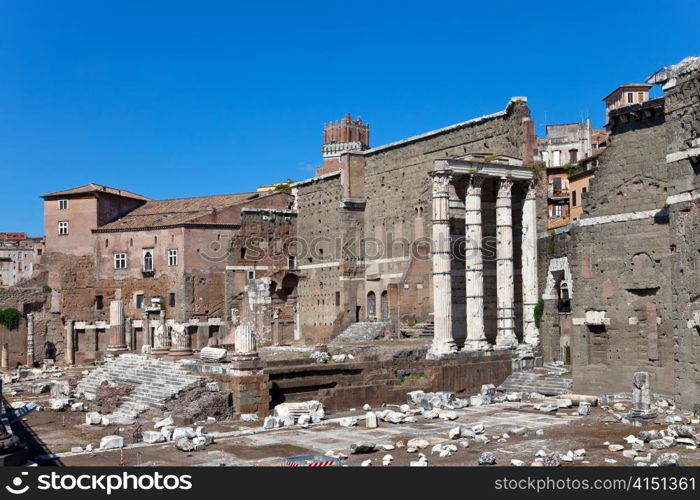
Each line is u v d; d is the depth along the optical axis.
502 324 61.94
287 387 48.97
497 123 67.75
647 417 36.72
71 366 92.94
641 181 45.88
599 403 44.03
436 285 59.47
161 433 36.50
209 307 93.31
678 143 39.94
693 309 38.88
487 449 31.62
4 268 169.12
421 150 76.69
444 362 56.84
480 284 60.59
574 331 49.06
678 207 39.91
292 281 95.00
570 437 33.88
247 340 47.12
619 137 47.22
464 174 60.84
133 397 49.12
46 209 101.31
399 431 37.22
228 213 95.06
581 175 91.38
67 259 99.94
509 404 46.03
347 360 54.16
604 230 47.66
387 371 54.38
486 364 58.47
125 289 96.69
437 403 45.88
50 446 36.81
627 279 46.25
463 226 68.69
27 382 68.12
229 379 46.59
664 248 44.34
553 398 47.16
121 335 66.56
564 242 57.69
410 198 78.00
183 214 98.38
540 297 61.72
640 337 45.66
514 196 67.06
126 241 97.19
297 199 96.69
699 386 38.53
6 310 97.06
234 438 36.62
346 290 83.94
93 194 99.50
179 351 55.97
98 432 41.53
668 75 40.47
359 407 51.81
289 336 93.88
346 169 84.50
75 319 98.44
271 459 31.03
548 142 114.50
